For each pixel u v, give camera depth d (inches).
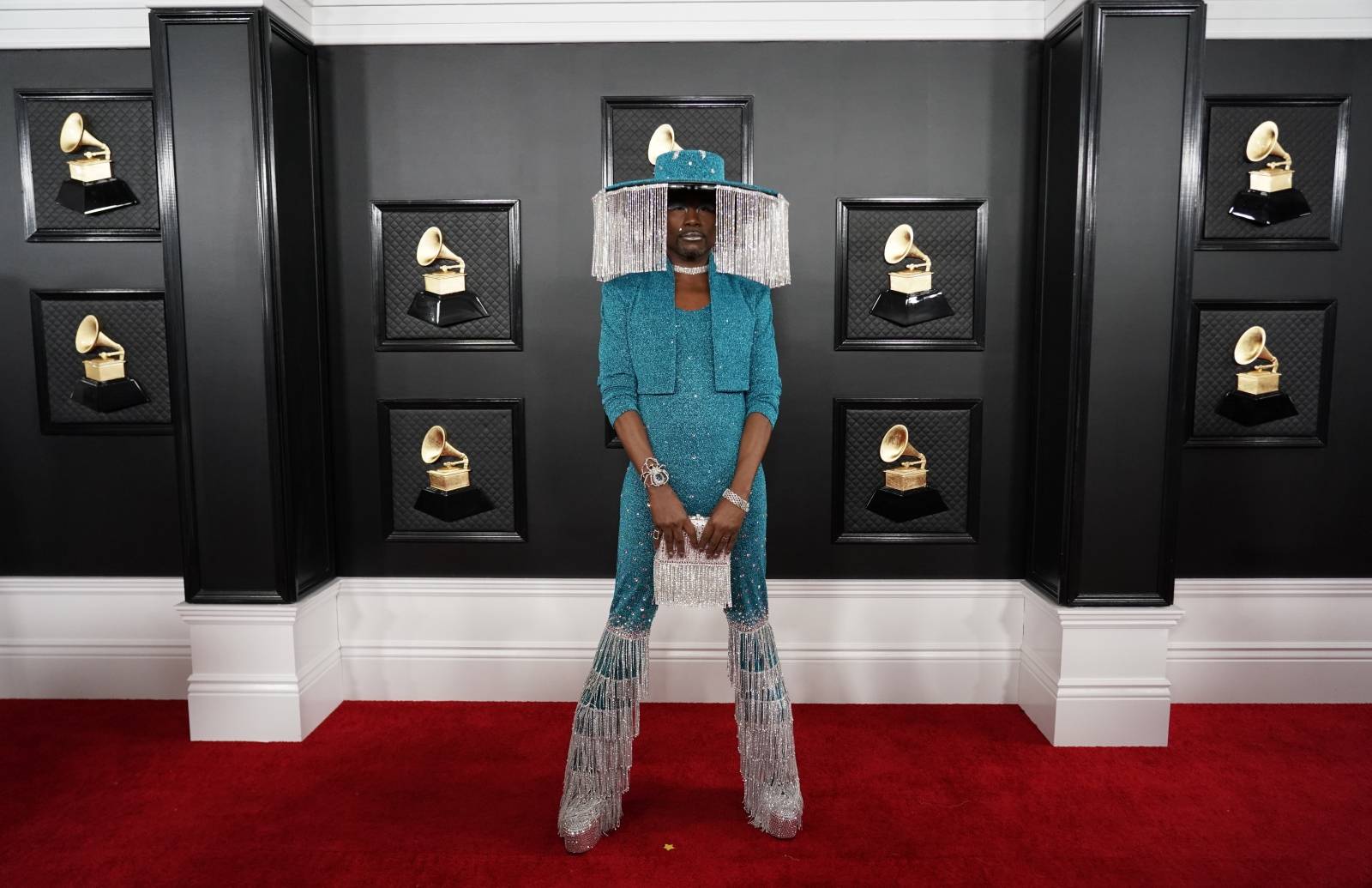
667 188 72.1
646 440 74.5
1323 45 103.3
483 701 111.0
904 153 105.0
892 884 72.9
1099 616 96.7
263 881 73.1
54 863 75.7
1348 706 109.1
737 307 75.3
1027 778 90.7
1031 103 104.0
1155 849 77.7
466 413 109.2
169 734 101.8
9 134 106.1
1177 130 92.4
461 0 103.3
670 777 91.3
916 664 110.0
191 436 97.9
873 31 103.0
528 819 83.1
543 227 106.5
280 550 98.8
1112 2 90.6
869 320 107.2
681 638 110.3
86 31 103.9
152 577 111.4
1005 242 106.0
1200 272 106.3
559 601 110.8
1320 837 79.5
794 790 79.8
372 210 106.3
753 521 76.9
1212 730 102.2
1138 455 96.0
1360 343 107.2
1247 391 107.1
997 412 108.1
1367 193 105.3
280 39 96.3
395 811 84.4
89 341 107.7
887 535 110.0
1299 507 109.3
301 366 101.8
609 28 103.4
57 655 111.7
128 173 106.2
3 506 111.1
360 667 111.1
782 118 104.7
